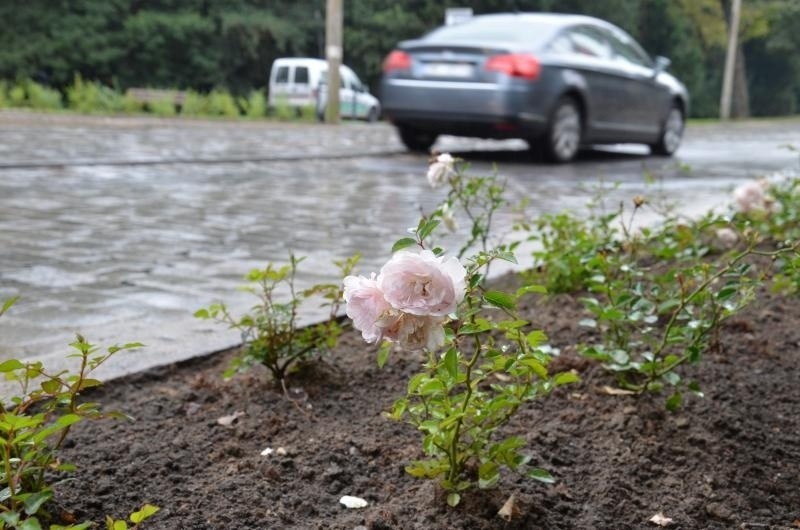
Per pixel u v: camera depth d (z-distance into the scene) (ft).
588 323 8.75
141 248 17.33
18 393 8.17
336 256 16.94
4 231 18.72
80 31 122.93
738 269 8.34
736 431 7.96
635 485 6.95
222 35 131.75
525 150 45.39
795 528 6.56
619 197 27.17
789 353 10.07
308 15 139.64
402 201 25.79
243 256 16.76
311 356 9.22
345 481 6.77
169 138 47.75
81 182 27.76
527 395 6.36
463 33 39.34
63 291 13.51
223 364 9.75
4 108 69.51
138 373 9.12
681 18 165.17
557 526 6.21
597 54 40.75
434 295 4.97
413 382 5.96
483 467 6.17
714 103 186.09
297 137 52.95
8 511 5.00
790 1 179.83
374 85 143.54
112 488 6.44
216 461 7.06
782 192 17.69
